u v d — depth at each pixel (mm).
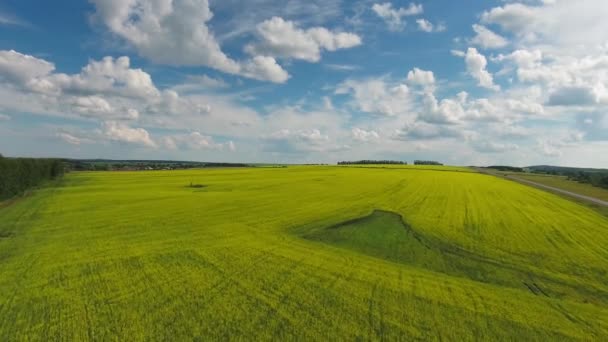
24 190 48688
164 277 16609
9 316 12617
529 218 34594
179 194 49750
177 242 23094
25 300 13930
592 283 17984
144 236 24625
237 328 11969
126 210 35531
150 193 50688
